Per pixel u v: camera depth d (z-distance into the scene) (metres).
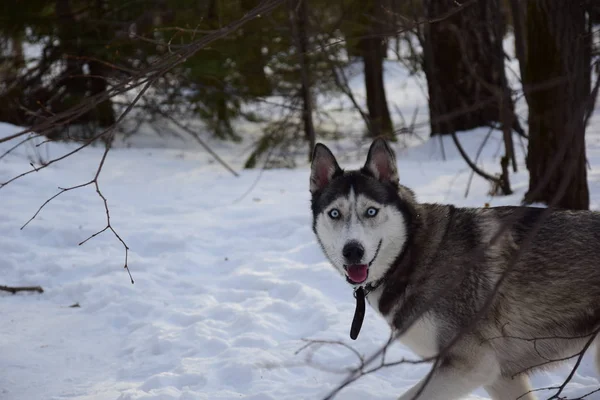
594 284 3.72
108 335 5.71
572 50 6.25
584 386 4.39
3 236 7.97
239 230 8.30
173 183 10.82
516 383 3.95
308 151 13.83
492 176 8.79
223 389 4.62
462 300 3.76
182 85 13.80
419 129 16.00
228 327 5.64
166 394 4.43
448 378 3.69
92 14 14.04
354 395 4.38
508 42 21.06
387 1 11.59
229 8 11.80
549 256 3.74
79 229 8.05
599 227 3.81
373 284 4.14
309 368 4.89
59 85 13.83
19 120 12.70
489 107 11.79
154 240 7.89
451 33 11.62
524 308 3.76
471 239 3.92
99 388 4.73
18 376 4.89
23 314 6.12
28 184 9.70
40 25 13.72
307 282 6.57
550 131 6.76
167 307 6.17
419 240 4.04
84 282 6.65
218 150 15.05
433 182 9.50
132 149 14.14
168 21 12.97
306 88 11.45
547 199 6.88
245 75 12.96
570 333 3.80
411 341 3.95
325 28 12.45
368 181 4.13
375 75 14.65
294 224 8.27
